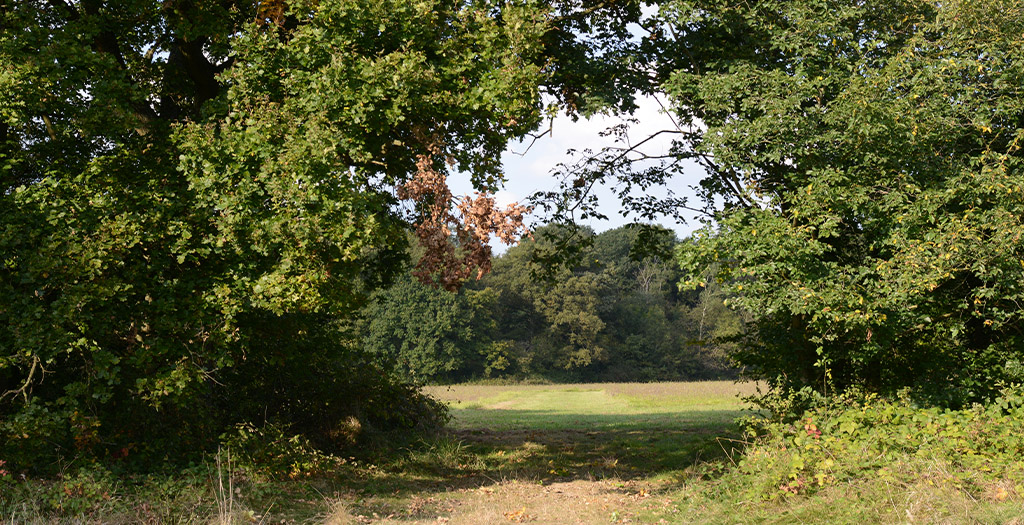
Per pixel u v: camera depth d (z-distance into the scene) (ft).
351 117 28.81
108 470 28.50
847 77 33.01
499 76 29.84
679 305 268.82
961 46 32.07
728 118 34.53
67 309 27.22
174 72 37.29
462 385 211.20
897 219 30.58
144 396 31.22
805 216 31.81
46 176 30.17
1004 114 32.09
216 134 31.17
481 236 23.65
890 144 30.83
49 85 28.35
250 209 28.22
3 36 29.30
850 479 23.70
